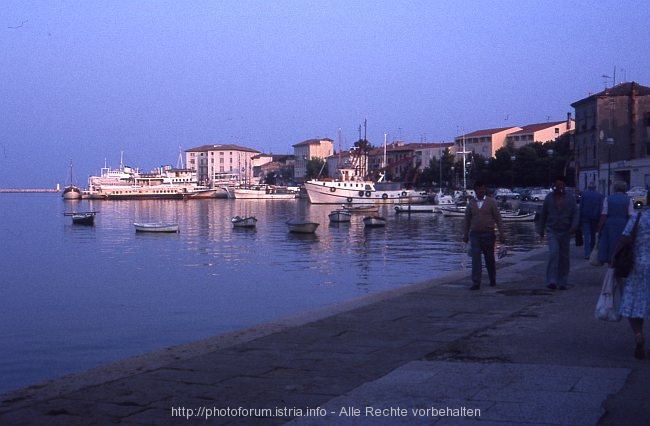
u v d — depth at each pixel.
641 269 8.38
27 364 19.27
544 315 11.75
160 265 45.97
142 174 189.50
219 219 97.06
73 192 180.25
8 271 43.44
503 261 20.98
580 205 20.58
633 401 6.75
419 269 41.47
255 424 6.43
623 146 88.12
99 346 21.44
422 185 154.50
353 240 62.69
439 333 10.34
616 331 10.22
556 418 6.31
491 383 7.48
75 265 46.59
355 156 147.75
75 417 6.67
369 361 8.66
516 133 152.00
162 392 7.43
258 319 26.03
